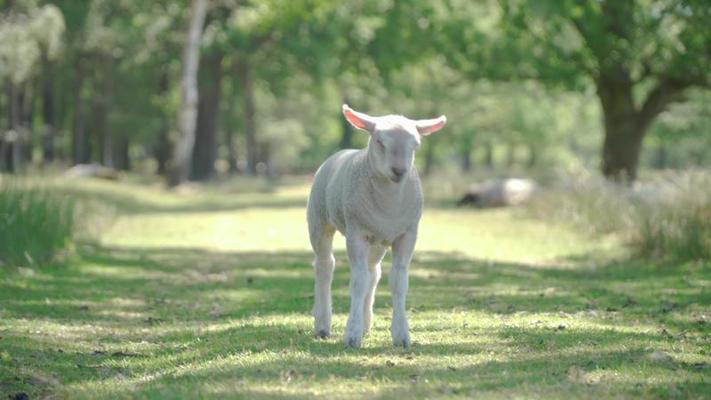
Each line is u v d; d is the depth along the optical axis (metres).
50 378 6.60
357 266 7.23
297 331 8.21
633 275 12.86
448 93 45.94
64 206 16.75
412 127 6.99
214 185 36.78
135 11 39.94
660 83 25.45
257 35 38.94
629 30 22.75
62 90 46.91
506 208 25.12
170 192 34.19
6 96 40.03
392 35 32.06
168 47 41.56
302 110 60.81
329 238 7.95
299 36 38.81
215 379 6.25
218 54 41.53
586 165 23.98
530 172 34.72
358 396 5.62
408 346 7.31
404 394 5.64
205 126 42.56
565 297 10.78
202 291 11.73
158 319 9.54
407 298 10.80
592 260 14.83
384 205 7.09
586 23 23.39
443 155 66.81
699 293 10.84
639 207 16.92
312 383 5.97
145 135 48.09
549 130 55.75
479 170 35.94
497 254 16.17
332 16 38.16
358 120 7.00
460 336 7.88
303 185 44.06
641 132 25.94
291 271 13.89
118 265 14.20
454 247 17.27
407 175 6.89
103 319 9.47
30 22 26.95
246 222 22.67
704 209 14.32
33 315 9.45
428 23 28.88
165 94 46.75
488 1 28.22
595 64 25.64
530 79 27.09
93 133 52.78
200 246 17.70
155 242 18.23
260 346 7.41
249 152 46.28
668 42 22.41
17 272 12.12
